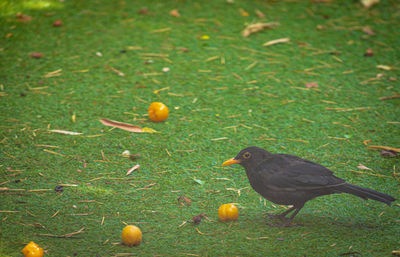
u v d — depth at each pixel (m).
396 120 8.98
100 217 6.45
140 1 13.52
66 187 7.05
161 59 10.91
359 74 10.52
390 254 5.73
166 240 6.00
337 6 13.41
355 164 7.75
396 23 12.60
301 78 10.35
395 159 7.89
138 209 6.64
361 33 12.13
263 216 6.58
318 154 7.99
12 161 7.58
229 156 7.94
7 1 13.21
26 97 9.44
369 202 6.90
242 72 10.53
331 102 9.55
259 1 13.66
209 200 6.90
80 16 12.60
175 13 12.82
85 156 7.82
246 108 9.33
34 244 5.52
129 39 11.63
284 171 6.23
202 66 10.71
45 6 13.05
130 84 10.02
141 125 8.73
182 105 9.40
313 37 11.92
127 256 5.66
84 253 5.70
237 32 12.08
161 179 7.34
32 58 10.78
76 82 10.01
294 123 8.88
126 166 7.62
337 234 6.15
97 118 8.90
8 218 6.32
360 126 8.80
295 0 13.68
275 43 11.66
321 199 6.99
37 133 8.36
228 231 6.21
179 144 8.23
